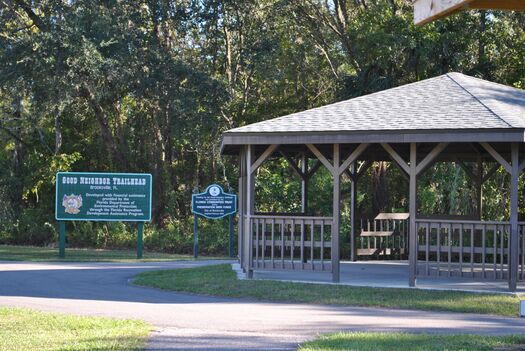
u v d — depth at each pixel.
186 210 37.91
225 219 34.59
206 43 36.09
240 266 18.73
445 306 13.05
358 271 17.70
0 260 25.41
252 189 16.23
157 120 35.81
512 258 14.01
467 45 30.19
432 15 5.78
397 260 21.25
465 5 5.47
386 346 8.98
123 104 38.47
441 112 14.83
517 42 30.81
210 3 33.06
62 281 17.64
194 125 32.47
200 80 32.34
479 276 14.25
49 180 37.47
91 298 14.41
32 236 37.16
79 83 31.05
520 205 28.56
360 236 21.16
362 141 14.52
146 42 32.75
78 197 26.30
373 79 30.58
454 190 28.22
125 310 12.69
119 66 31.16
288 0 34.03
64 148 39.66
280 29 34.66
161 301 13.98
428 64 30.08
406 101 15.92
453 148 18.98
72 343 9.27
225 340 9.77
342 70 37.16
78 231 35.03
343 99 31.50
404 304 13.27
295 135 15.09
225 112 33.81
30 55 30.30
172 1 33.72
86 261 25.39
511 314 12.51
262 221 16.06
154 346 9.30
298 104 37.66
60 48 30.08
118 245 34.16
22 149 39.88
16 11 34.38
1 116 37.94
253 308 13.02
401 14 31.08
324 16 35.91
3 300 13.98
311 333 10.41
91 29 31.02
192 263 24.42
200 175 38.47
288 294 14.27
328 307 13.25
